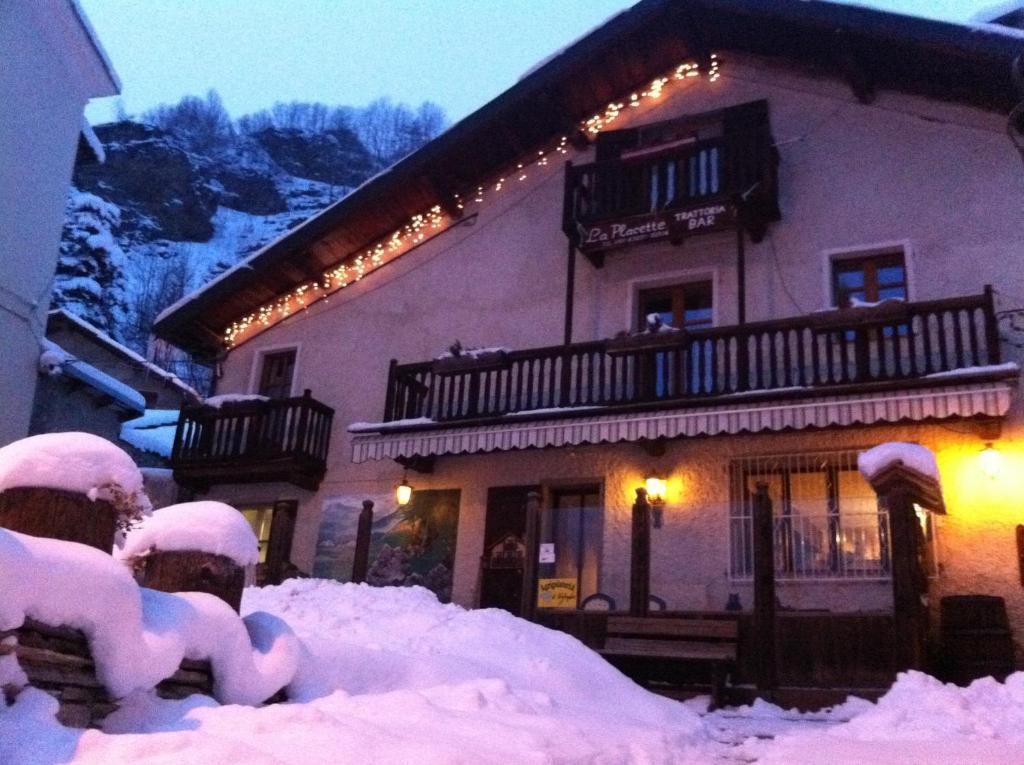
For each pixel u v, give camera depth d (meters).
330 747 4.63
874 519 13.35
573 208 17.84
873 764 6.60
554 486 17.16
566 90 18.80
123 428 23.84
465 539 17.58
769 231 16.98
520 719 6.59
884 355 14.45
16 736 3.91
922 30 15.09
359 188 19.55
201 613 5.44
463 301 19.48
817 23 15.96
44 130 16.31
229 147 107.69
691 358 15.65
